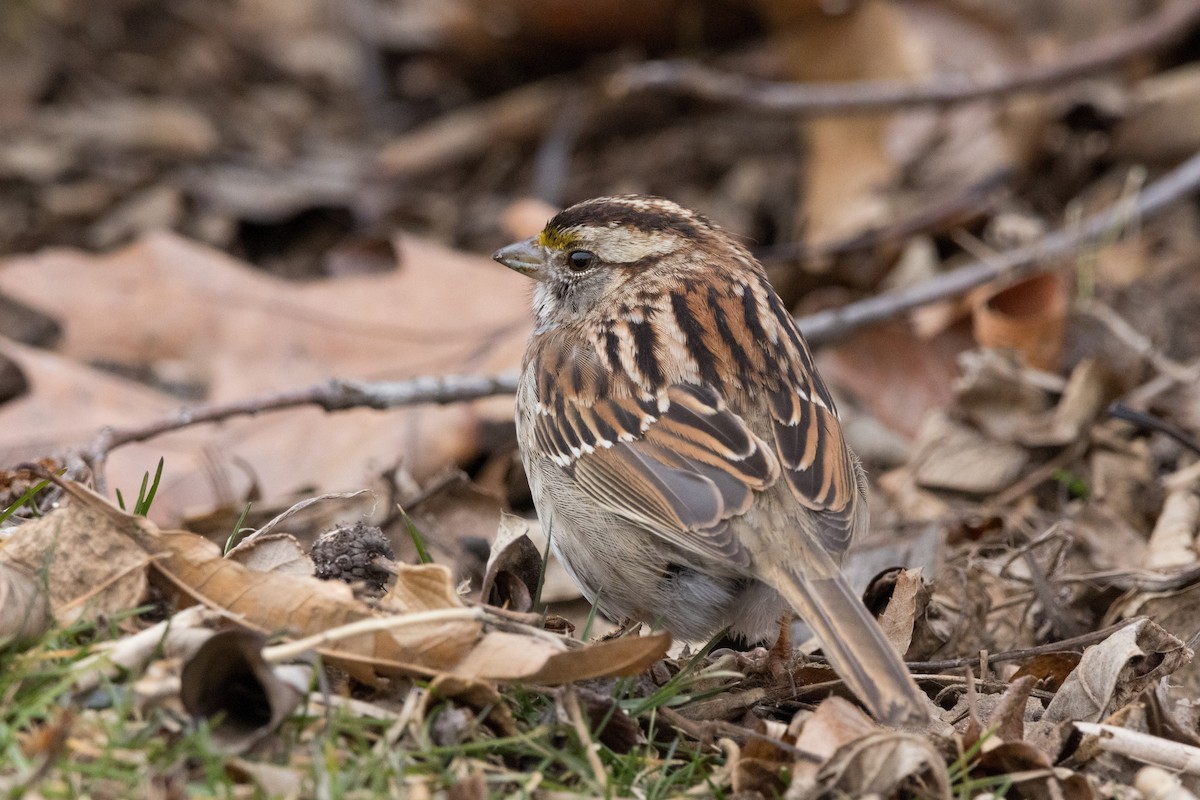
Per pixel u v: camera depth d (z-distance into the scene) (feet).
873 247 47.32
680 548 25.62
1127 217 44.06
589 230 30.35
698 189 55.52
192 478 37.99
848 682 22.12
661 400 26.81
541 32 59.72
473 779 20.08
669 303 28.86
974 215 47.78
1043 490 36.40
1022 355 38.45
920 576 26.96
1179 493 33.83
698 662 25.27
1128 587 29.58
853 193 51.44
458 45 61.05
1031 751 21.52
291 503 35.06
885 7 54.19
